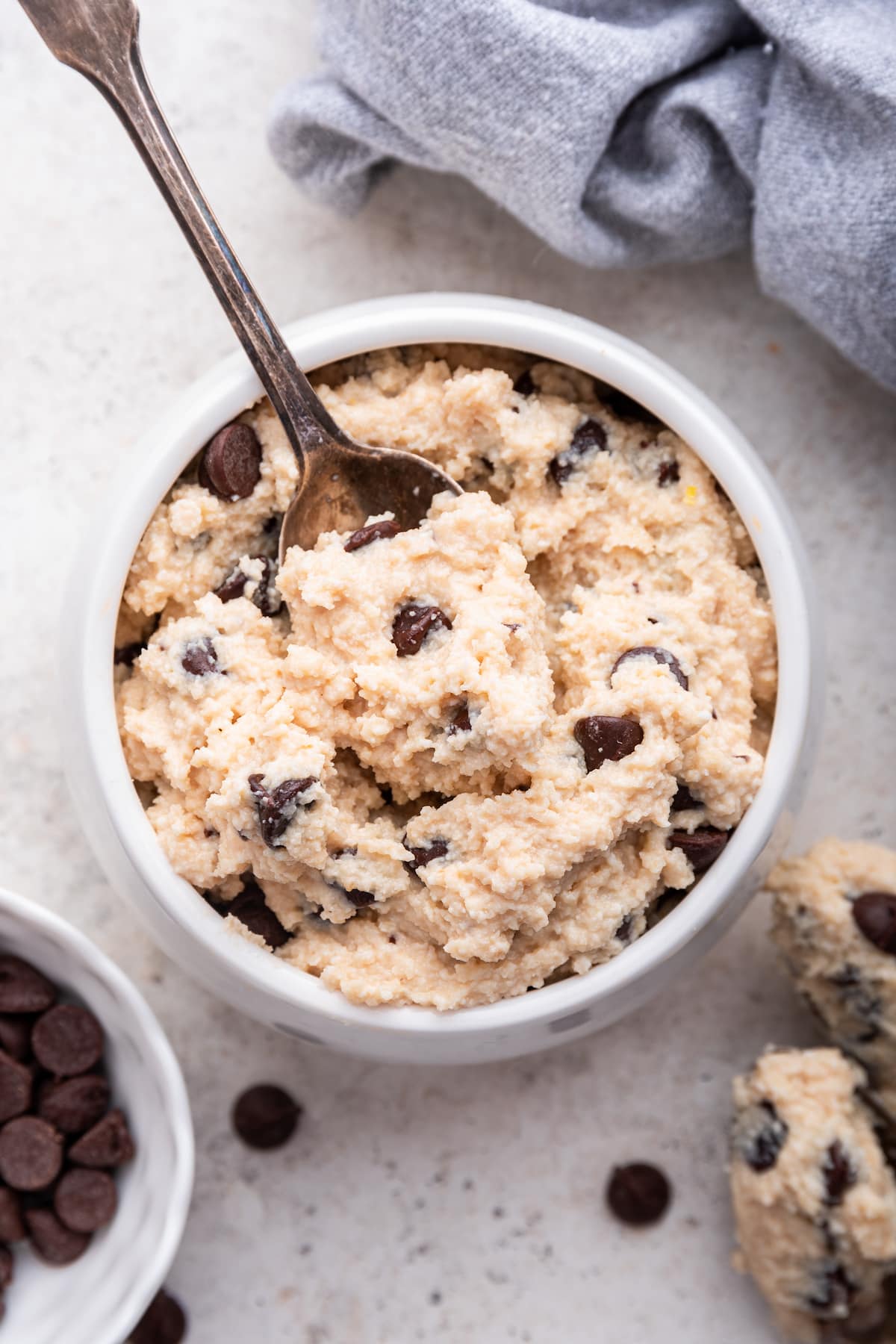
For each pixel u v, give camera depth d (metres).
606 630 0.32
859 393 0.37
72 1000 0.36
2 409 0.37
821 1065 0.35
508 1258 0.37
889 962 0.35
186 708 0.32
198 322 0.37
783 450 0.38
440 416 0.33
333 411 0.33
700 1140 0.37
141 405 0.37
